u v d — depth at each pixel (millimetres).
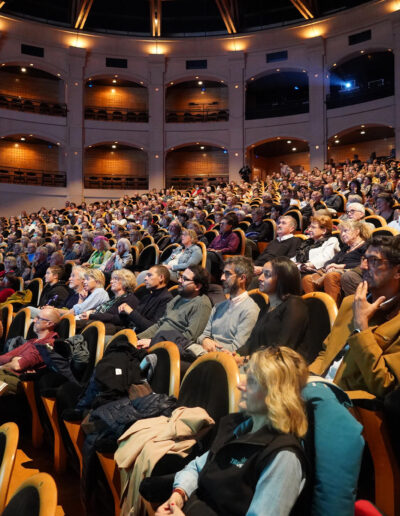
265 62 23219
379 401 1703
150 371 2494
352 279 3129
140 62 23641
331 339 2135
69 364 3148
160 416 2154
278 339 2297
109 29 23766
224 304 3090
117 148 24703
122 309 3715
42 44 22328
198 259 5344
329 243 4223
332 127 22094
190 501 1516
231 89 23547
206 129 23812
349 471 1312
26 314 4371
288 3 23141
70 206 17469
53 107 22609
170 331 3016
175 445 1970
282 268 2518
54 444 3266
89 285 4660
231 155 23562
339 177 12109
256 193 14258
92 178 24062
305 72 23000
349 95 21688
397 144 20250
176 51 23719
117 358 2459
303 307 2385
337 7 22422
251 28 23891
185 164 25219
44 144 23594
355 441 1323
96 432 2295
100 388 2383
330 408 1382
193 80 24219
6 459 1501
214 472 1440
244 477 1352
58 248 8961
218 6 22875
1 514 1344
